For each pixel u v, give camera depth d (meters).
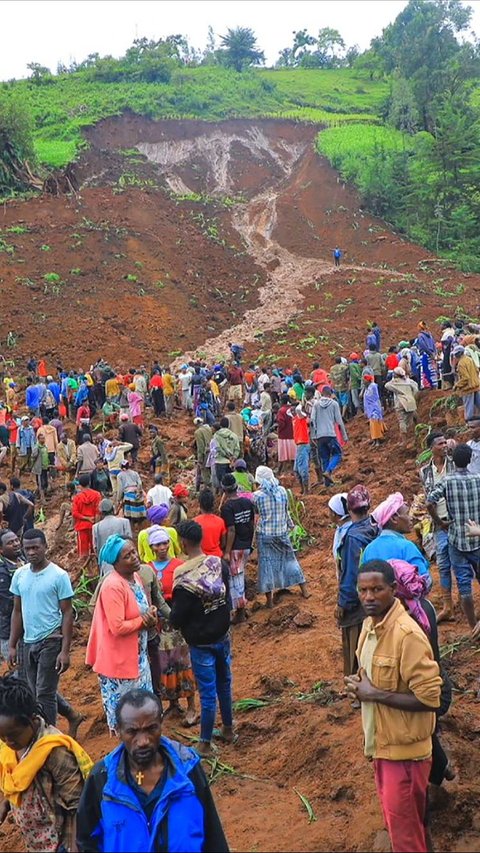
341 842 4.96
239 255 47.19
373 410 18.09
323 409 15.62
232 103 70.50
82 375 26.64
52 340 34.38
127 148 62.44
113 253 42.25
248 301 41.50
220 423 15.39
